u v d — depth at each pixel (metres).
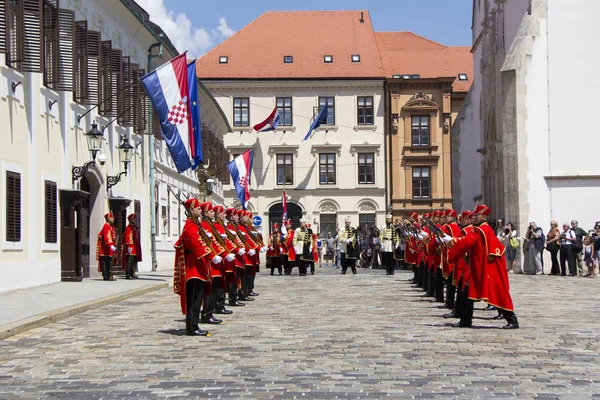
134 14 35.41
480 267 14.40
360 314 17.30
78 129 28.80
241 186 50.19
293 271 45.81
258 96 70.44
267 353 11.53
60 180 26.89
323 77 70.00
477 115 63.47
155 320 16.25
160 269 41.75
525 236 37.16
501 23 46.81
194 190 55.12
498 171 46.06
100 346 12.45
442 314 17.20
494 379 9.34
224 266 16.03
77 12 28.33
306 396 8.52
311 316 16.89
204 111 55.66
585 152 39.44
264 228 70.31
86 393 8.84
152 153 39.66
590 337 13.02
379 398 8.37
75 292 22.12
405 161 70.56
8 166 22.45
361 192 70.31
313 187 70.31
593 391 8.61
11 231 22.69
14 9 21.25
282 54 72.00
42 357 11.40
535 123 39.66
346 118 70.56
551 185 39.50
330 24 75.06
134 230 30.31
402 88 70.94
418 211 70.50
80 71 26.72
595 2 39.53
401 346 12.09
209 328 14.77
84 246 30.34
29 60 22.09
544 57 39.75
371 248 51.03
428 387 8.91
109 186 32.06
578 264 34.25
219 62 71.06
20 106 23.42
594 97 39.50
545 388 8.79
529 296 22.39
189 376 9.78
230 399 8.41
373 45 73.12
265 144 70.44
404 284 29.39
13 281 22.83
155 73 27.94
